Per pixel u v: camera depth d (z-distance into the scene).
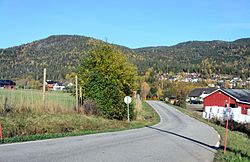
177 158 11.44
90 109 26.55
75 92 28.16
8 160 9.02
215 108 58.41
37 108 21.38
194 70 175.88
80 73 30.39
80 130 20.06
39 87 35.00
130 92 34.41
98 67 31.61
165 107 67.88
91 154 10.88
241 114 54.03
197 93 110.12
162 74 163.00
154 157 11.19
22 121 17.45
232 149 15.38
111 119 28.55
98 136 17.08
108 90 28.59
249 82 138.12
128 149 12.65
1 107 19.09
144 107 57.88
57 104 23.48
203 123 37.06
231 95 59.28
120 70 32.78
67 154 10.55
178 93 87.88
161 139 17.28
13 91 25.95
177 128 27.56
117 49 33.69
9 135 14.96
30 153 10.32
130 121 31.12
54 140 14.15
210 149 14.65
